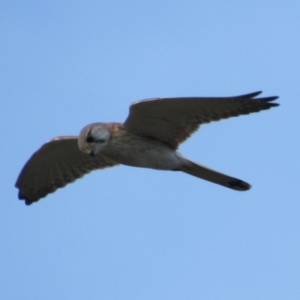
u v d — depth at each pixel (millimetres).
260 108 14586
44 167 16844
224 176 15688
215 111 14898
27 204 17422
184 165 15641
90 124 15836
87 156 16719
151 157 15617
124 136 15602
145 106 14758
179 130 15375
